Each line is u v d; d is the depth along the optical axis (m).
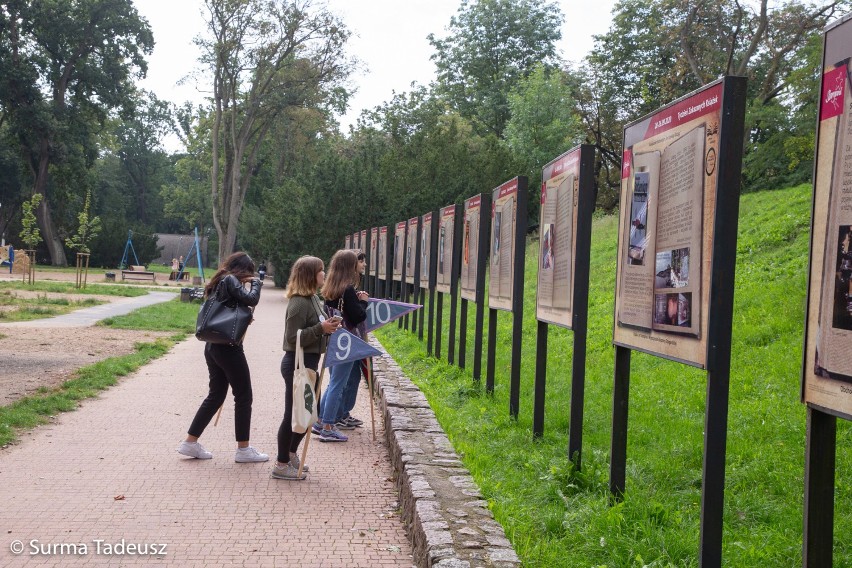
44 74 56.19
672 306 4.28
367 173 34.94
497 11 55.25
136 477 6.25
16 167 64.94
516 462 6.32
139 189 96.25
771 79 31.89
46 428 8.05
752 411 7.58
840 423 7.02
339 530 5.09
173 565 4.42
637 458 6.46
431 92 57.69
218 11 44.56
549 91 43.28
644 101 42.19
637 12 41.06
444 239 13.21
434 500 4.77
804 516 3.19
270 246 42.84
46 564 4.38
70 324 19.97
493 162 34.91
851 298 2.87
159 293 38.06
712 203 3.84
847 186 2.92
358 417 9.15
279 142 62.06
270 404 9.78
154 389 10.71
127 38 58.44
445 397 9.54
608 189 48.22
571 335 13.32
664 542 4.32
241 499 5.73
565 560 4.13
